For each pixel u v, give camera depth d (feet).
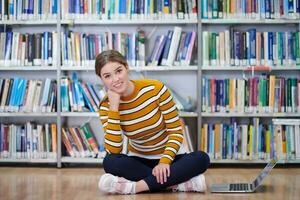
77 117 13.28
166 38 12.39
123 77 7.88
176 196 8.11
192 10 12.33
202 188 8.37
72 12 12.39
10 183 9.93
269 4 12.35
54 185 9.64
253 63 12.36
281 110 12.34
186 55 12.38
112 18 12.37
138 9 12.37
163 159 8.19
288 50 12.33
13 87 12.48
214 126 12.35
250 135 12.31
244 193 8.45
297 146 12.26
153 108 8.19
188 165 8.23
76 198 8.15
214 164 12.93
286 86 12.34
